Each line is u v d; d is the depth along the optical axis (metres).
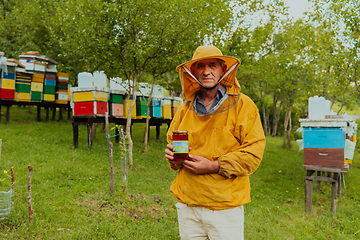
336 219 5.66
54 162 7.50
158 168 8.38
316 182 8.58
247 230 4.77
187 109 2.14
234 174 1.86
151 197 5.95
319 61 8.45
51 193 5.54
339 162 5.64
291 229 5.01
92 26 7.77
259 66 10.48
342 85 8.59
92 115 8.70
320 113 5.92
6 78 11.53
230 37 10.76
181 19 8.03
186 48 8.95
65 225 4.34
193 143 2.00
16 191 5.40
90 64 8.54
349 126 5.76
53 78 13.27
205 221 1.95
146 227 4.54
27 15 13.00
